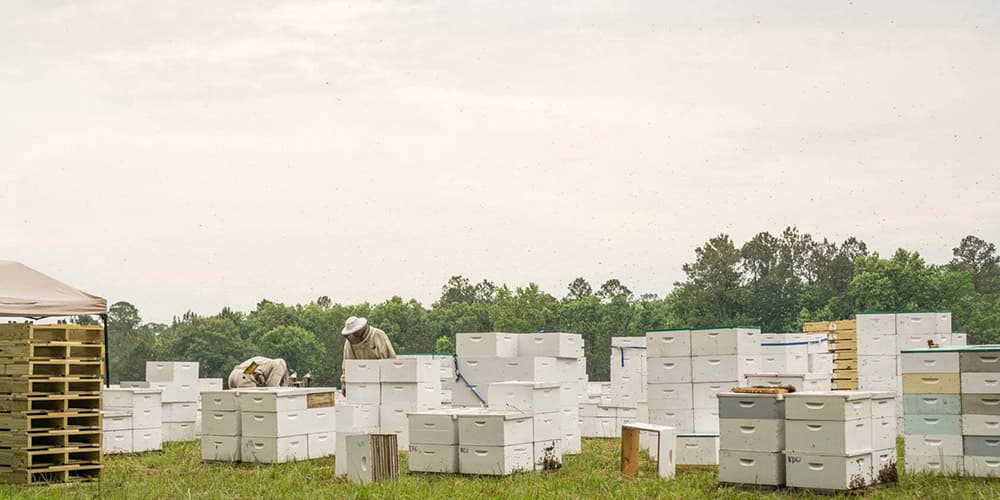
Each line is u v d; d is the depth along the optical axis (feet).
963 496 52.95
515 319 389.60
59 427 68.03
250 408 74.64
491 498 54.65
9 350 66.64
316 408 76.84
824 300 358.84
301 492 58.49
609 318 384.68
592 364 377.91
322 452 77.20
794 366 91.76
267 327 414.82
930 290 330.95
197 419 102.27
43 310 75.36
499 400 67.82
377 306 428.15
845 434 54.49
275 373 100.27
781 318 359.87
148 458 80.59
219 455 76.02
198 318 380.99
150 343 396.16
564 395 82.23
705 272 368.48
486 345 84.43
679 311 366.63
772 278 363.15
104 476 69.10
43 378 66.49
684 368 75.41
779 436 57.06
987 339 326.03
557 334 83.10
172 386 98.48
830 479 54.85
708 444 69.05
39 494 57.52
